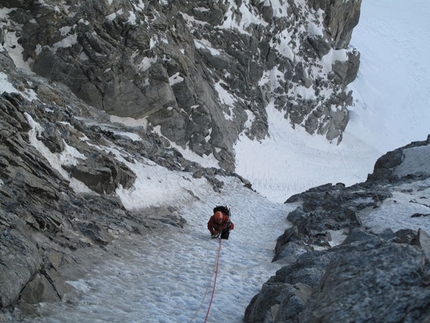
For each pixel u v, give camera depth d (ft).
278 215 78.84
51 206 37.91
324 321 13.87
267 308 26.61
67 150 49.39
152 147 85.46
